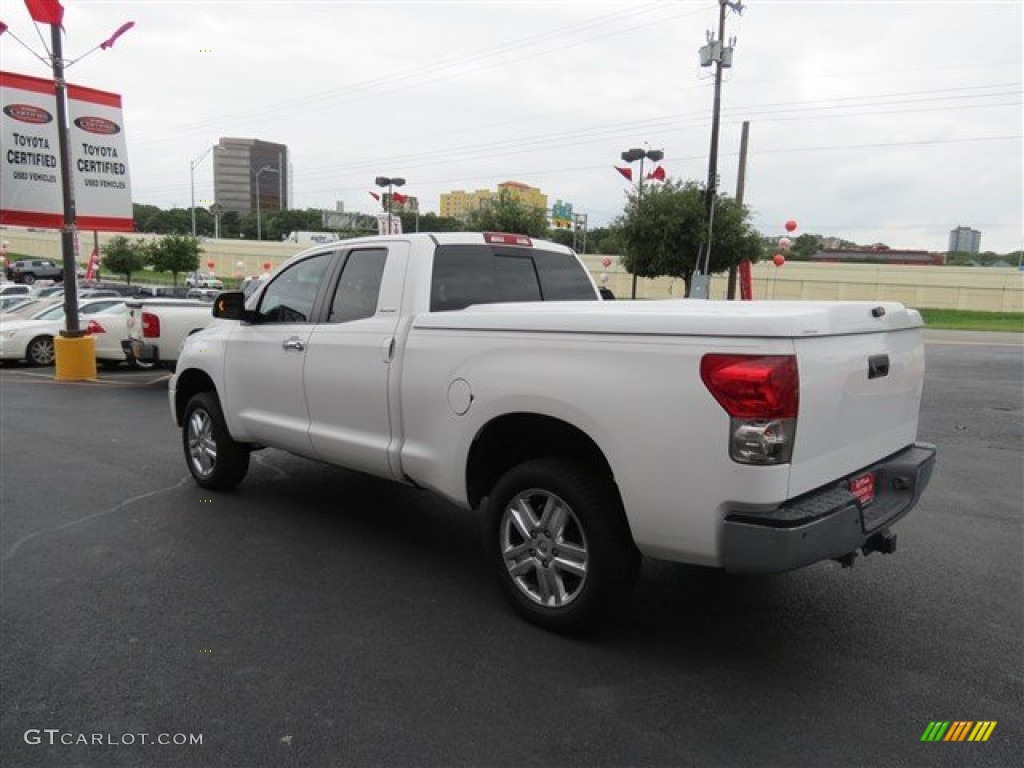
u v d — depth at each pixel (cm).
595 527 335
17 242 9306
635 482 312
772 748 276
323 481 643
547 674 326
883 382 349
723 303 366
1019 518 567
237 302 531
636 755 271
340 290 483
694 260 2850
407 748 274
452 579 432
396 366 421
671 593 418
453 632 365
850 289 5866
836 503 303
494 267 475
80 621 373
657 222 2794
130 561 455
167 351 1154
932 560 475
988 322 4303
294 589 416
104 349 1585
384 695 308
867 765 268
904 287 5769
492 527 381
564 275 522
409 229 7669
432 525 531
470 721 290
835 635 368
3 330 1620
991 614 395
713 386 288
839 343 312
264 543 489
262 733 282
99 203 1379
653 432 304
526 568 371
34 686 313
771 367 279
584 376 326
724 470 288
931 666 338
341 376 457
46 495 595
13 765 262
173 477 653
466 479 390
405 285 437
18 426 893
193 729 284
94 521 530
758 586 429
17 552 468
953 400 1212
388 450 429
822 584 434
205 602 397
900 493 358
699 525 298
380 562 458
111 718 291
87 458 725
